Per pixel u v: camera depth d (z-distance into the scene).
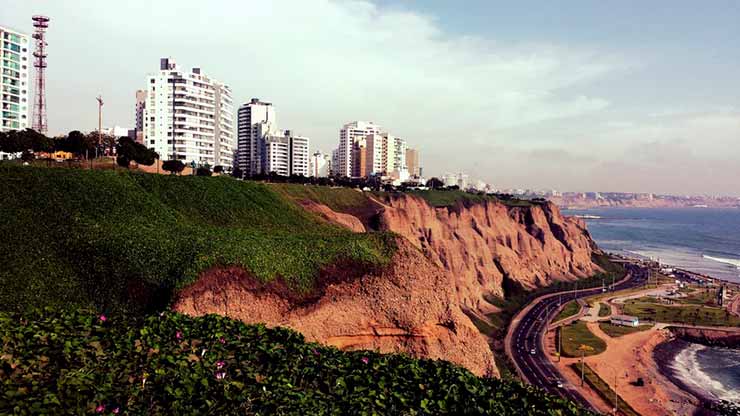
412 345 52.19
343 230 88.81
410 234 125.44
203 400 22.45
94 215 52.72
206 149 140.25
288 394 23.80
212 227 64.44
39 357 23.28
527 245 177.38
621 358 97.19
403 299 52.47
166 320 29.88
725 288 167.88
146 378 23.30
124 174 67.19
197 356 26.72
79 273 44.88
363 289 51.94
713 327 119.12
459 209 164.25
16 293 40.38
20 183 51.97
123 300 43.72
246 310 45.59
